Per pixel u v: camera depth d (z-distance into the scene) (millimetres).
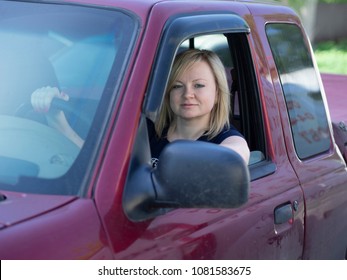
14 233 3777
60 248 3846
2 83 4855
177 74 5121
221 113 5250
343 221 6570
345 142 7207
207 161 4074
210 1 5398
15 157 4477
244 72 5707
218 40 6012
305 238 5895
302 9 29312
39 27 4957
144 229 4254
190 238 4539
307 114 6289
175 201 4133
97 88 4551
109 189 4141
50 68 4781
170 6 4867
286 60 6133
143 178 4234
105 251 4004
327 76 10836
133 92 4422
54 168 4328
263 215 5273
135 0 4871
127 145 4281
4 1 5191
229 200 4090
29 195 4188
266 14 6031
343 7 43000
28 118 4656
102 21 4801
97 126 4383
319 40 42594
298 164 5938
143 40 4590
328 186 6215
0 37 5020
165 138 5398
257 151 5645
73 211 4020
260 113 5676
